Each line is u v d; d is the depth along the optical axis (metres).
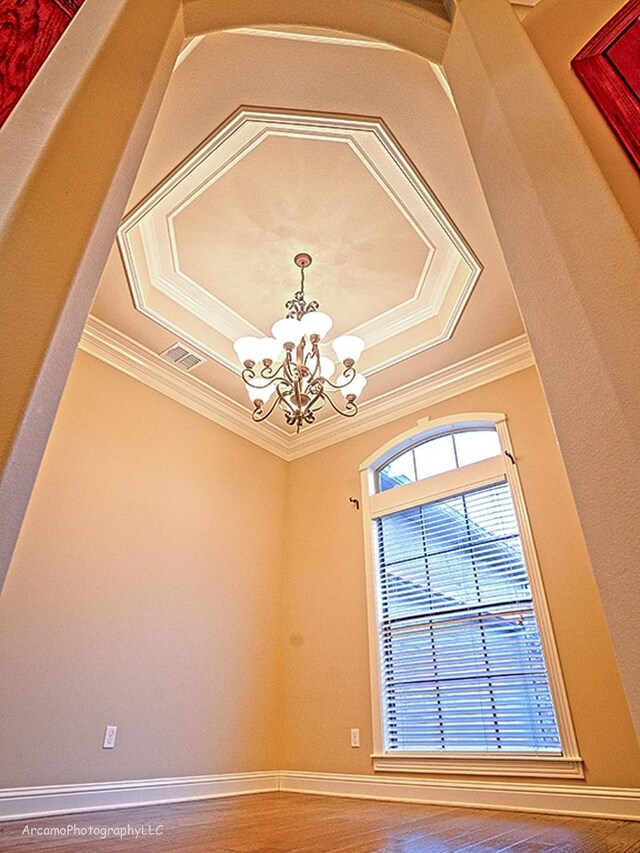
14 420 0.73
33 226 0.86
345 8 1.54
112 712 2.83
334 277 3.35
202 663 3.42
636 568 0.68
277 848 1.78
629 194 0.95
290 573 4.31
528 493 3.26
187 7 1.43
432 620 3.40
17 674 2.51
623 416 0.74
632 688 0.66
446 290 3.45
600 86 1.15
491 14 1.36
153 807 2.72
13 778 2.36
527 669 2.93
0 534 0.69
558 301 0.92
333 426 4.57
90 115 1.03
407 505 3.83
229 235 3.04
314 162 2.62
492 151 1.22
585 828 2.17
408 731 3.23
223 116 2.31
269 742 3.68
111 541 3.15
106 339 3.47
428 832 2.08
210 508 3.90
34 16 1.29
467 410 3.83
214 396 4.14
